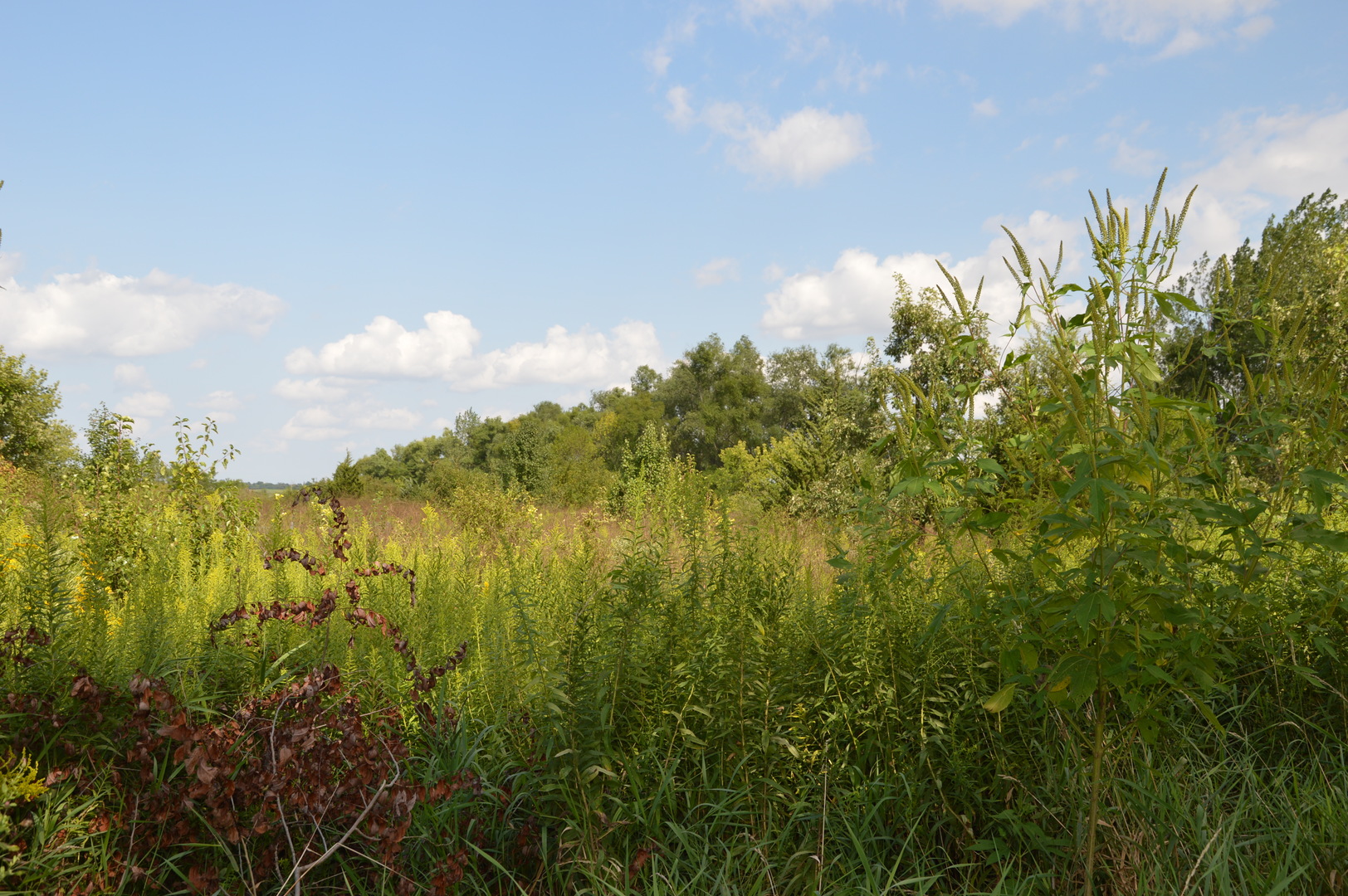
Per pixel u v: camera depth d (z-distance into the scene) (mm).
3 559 4133
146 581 5109
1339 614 3572
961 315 2904
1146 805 2887
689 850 2750
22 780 2430
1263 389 2807
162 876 2623
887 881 2723
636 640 3098
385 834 2623
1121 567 2502
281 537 6016
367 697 3641
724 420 60781
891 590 3398
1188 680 3363
